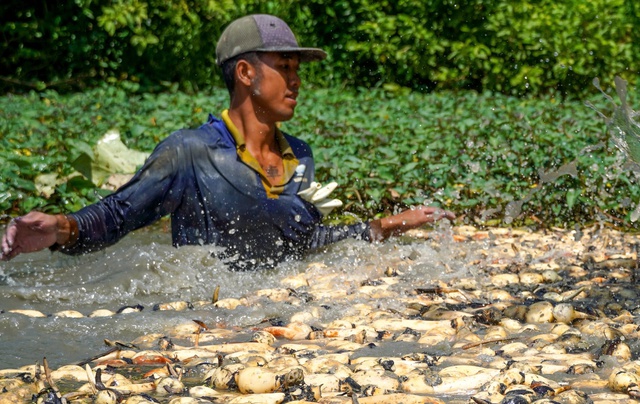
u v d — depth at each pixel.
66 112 9.65
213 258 4.57
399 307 4.14
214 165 4.54
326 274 4.70
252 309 3.99
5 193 6.32
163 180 4.51
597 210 6.83
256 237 4.64
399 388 2.95
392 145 7.88
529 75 14.04
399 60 14.15
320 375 2.94
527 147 7.87
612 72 14.51
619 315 4.06
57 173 6.77
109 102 10.48
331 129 8.52
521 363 3.15
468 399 2.87
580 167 7.21
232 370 2.98
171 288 4.40
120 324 3.73
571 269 5.08
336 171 6.98
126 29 12.90
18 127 8.39
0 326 3.66
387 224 5.00
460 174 7.27
